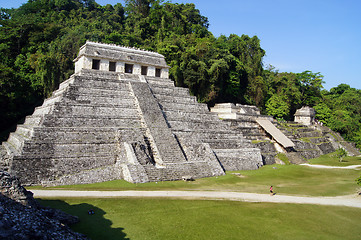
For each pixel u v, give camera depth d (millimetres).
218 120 45500
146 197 22422
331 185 31188
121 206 20078
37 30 71500
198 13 103438
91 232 15586
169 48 61469
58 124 30625
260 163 42406
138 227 16781
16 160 24656
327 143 67688
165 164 30109
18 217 12039
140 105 38156
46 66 53688
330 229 18125
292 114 89312
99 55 44125
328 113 84125
